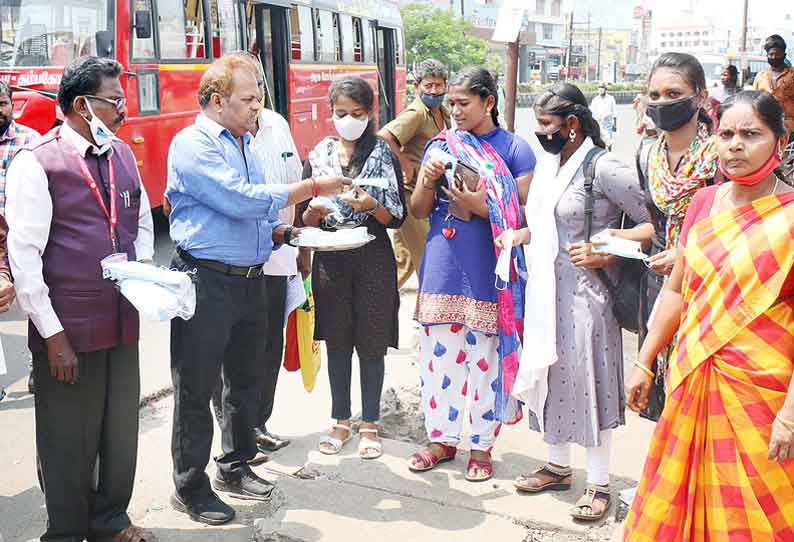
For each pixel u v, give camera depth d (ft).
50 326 10.69
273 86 41.68
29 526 13.06
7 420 16.89
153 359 20.52
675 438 8.80
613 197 12.05
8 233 10.63
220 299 12.20
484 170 13.07
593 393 12.13
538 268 12.21
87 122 10.98
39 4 28.14
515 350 13.10
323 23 47.32
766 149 8.43
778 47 26.13
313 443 15.53
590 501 12.36
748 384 8.39
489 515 12.50
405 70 66.39
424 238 19.57
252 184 12.04
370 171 14.01
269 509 13.05
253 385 13.44
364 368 14.38
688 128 11.03
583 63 329.11
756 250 8.33
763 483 8.39
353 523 12.25
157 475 14.57
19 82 27.81
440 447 14.10
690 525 8.73
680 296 9.57
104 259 11.02
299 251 14.99
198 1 34.78
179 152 11.92
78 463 11.37
